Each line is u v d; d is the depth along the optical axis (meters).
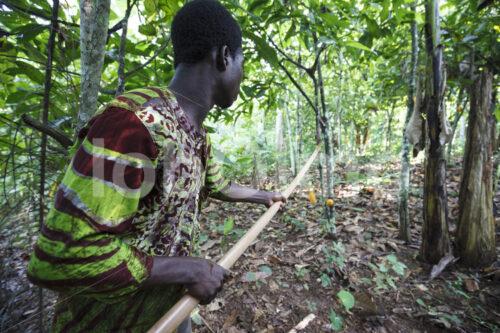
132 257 0.52
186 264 0.62
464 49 2.83
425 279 2.05
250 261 2.30
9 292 0.76
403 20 2.22
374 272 2.13
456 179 4.21
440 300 1.82
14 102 1.16
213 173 1.07
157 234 0.66
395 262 1.98
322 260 2.28
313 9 1.80
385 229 2.88
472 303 1.79
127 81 1.69
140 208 0.61
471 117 2.09
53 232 0.46
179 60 0.71
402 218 2.59
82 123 0.92
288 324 1.66
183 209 0.70
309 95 5.95
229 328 1.63
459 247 2.22
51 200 1.09
